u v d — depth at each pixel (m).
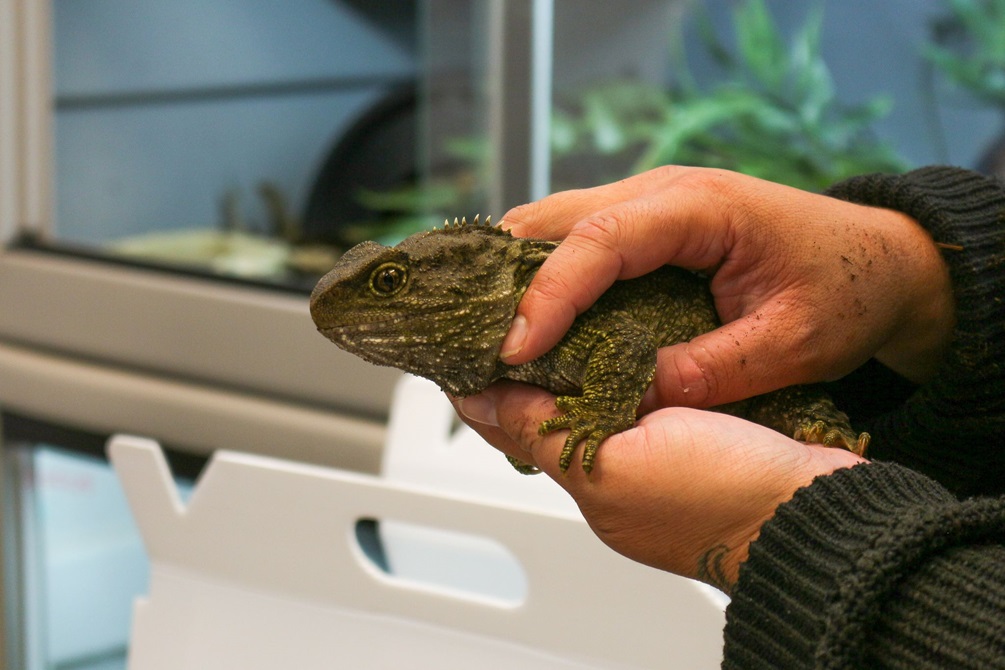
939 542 0.81
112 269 2.61
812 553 0.84
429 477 1.71
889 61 2.77
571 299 1.02
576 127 2.66
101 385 2.57
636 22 2.68
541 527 1.28
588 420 0.99
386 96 3.60
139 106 3.43
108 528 2.69
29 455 2.78
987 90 2.64
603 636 1.26
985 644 0.75
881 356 1.31
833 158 2.65
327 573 1.40
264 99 3.60
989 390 1.16
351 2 3.58
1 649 2.69
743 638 0.87
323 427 2.31
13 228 2.84
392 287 1.05
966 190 1.18
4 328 2.75
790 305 1.09
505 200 2.42
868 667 0.80
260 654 1.44
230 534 1.44
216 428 2.44
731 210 1.08
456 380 1.10
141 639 1.50
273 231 3.48
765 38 2.71
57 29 3.12
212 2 3.50
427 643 1.36
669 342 1.12
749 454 0.97
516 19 2.27
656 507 0.98
